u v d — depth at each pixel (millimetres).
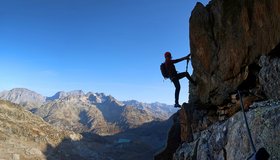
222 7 12812
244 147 9844
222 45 12891
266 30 10648
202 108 15688
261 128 9172
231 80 12594
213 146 12781
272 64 10508
